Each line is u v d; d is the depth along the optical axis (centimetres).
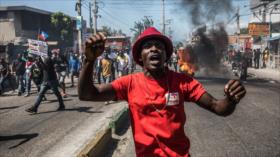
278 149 682
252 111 1076
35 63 1297
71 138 784
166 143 254
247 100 1303
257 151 671
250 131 823
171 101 257
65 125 912
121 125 903
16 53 3316
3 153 687
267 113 1044
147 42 263
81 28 2616
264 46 4247
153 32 263
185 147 262
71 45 4750
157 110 255
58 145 734
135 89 262
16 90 1723
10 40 3906
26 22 4138
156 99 256
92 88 259
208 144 720
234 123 907
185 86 265
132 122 264
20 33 4003
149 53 261
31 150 703
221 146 705
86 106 1202
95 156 635
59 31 4609
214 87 1714
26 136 809
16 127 902
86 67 254
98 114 1055
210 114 1030
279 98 1354
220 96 1416
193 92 265
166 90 258
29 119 1002
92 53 248
